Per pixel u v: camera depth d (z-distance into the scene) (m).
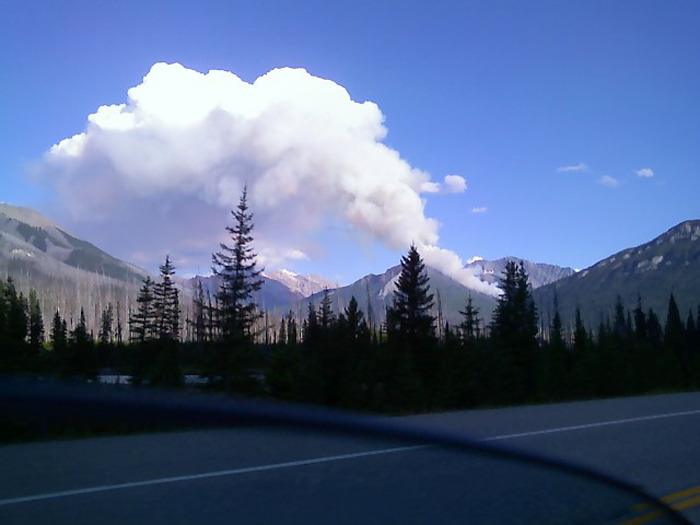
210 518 6.91
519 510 7.50
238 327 38.56
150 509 7.23
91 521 6.73
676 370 39.97
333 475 9.09
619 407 19.50
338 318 39.66
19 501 7.51
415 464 9.91
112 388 12.83
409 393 31.75
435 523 6.91
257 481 8.67
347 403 30.25
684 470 10.57
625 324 84.12
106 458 10.09
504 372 36.62
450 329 42.75
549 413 17.67
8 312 34.25
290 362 31.22
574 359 43.47
